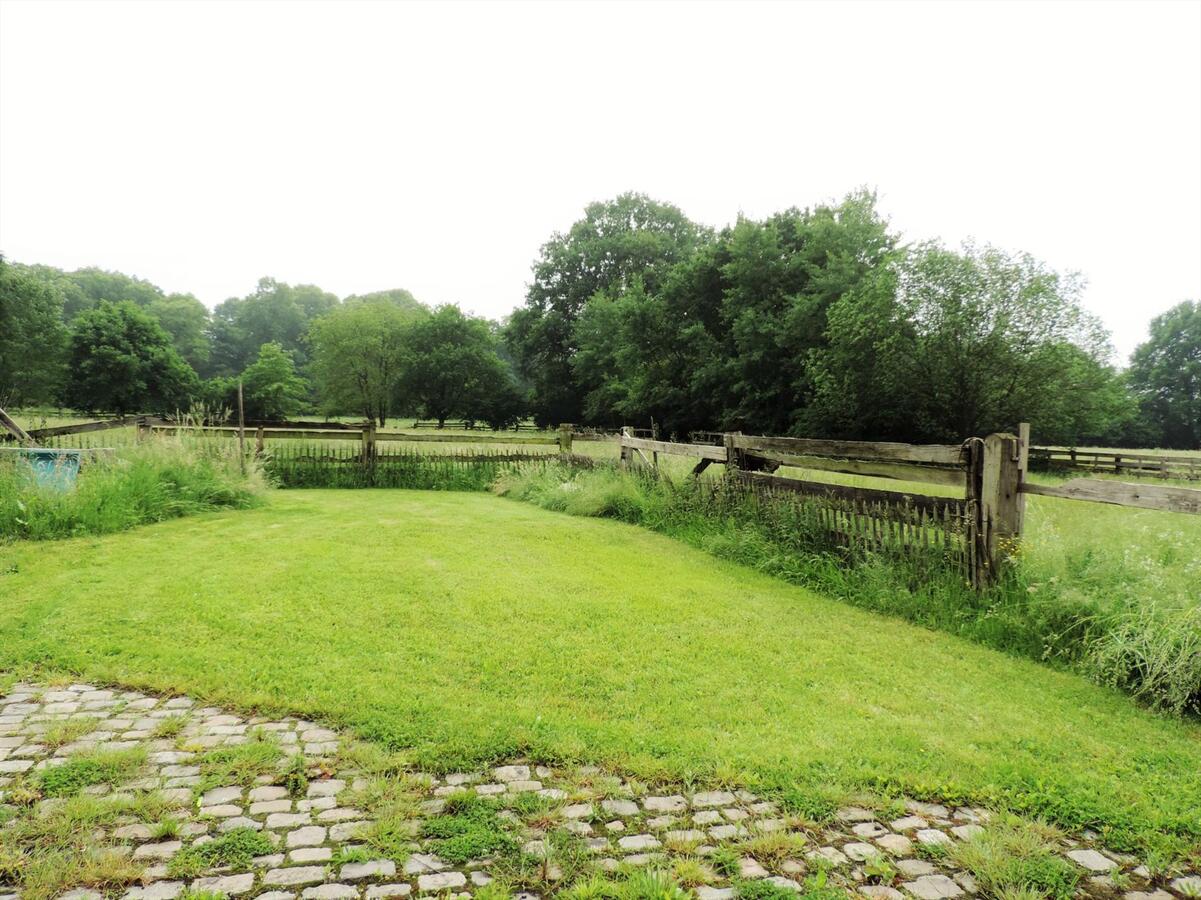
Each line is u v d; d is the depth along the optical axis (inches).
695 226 2032.5
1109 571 175.9
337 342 2427.4
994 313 955.3
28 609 182.2
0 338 1583.4
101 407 1847.9
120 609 183.8
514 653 160.6
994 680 153.7
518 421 2240.4
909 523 222.1
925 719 131.5
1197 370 2065.7
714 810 98.6
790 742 119.6
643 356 1524.4
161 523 324.8
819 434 1138.0
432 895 78.4
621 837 91.2
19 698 130.3
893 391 1027.3
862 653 169.9
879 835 93.4
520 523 358.0
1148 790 106.7
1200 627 142.3
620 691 141.0
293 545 277.1
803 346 1166.3
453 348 2231.8
